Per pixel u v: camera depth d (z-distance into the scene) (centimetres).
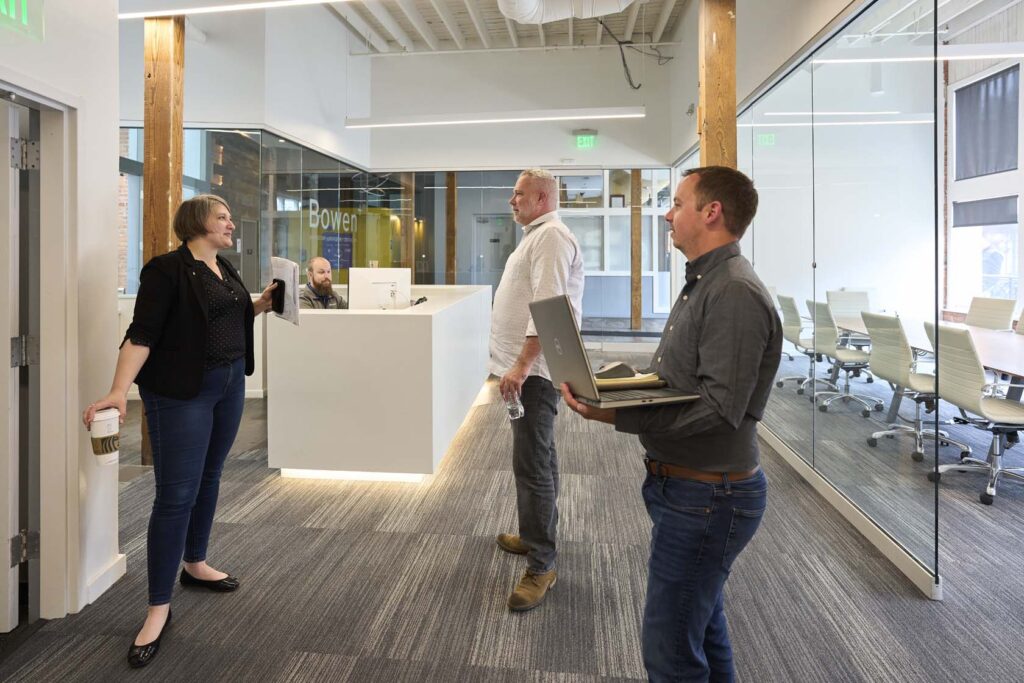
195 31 600
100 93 226
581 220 935
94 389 224
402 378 340
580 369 120
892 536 258
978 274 737
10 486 205
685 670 127
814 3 346
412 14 766
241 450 412
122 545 270
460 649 195
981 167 724
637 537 279
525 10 497
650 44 867
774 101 430
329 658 190
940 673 183
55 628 207
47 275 211
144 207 380
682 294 132
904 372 251
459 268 946
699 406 115
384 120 793
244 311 222
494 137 922
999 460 336
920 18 238
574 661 189
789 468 385
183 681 179
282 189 675
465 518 299
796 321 386
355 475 357
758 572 247
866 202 286
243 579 240
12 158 203
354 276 432
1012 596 229
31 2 191
